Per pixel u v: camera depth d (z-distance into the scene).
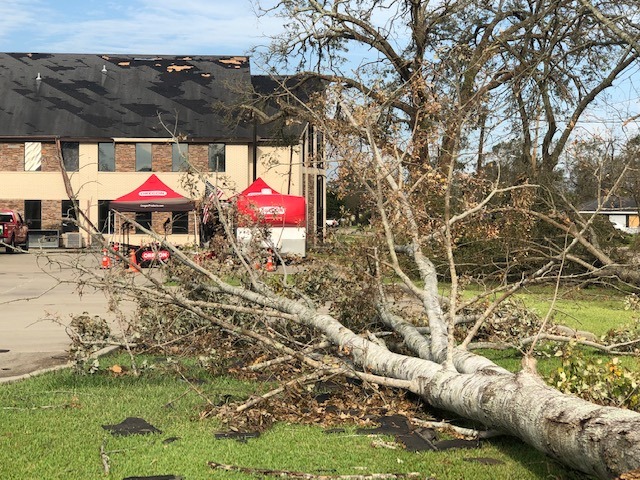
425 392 6.68
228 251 10.16
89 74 54.38
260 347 8.82
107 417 6.96
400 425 6.71
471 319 9.29
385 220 8.57
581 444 4.65
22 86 52.50
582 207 20.00
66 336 12.52
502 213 11.70
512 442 6.22
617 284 18.97
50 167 48.78
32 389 8.21
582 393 6.27
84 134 48.34
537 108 17.41
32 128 48.75
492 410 5.67
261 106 33.38
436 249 11.82
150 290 8.54
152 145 48.78
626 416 4.54
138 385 8.45
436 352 7.31
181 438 6.32
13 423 6.74
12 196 48.72
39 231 47.69
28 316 15.23
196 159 48.56
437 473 5.43
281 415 7.04
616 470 4.35
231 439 6.31
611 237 19.62
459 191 11.11
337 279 10.44
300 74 28.30
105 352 10.29
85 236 47.25
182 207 28.22
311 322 8.30
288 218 26.86
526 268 17.27
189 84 53.44
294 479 5.31
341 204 10.34
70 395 7.91
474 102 10.05
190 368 9.38
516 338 10.09
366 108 9.36
